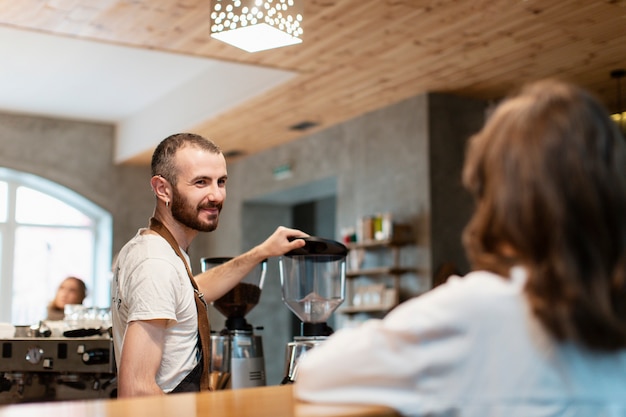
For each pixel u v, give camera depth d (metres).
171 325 2.20
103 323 3.38
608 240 1.01
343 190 8.40
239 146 9.80
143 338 2.13
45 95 9.70
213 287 2.73
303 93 7.38
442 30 5.67
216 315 10.44
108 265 10.99
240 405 1.15
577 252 1.01
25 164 10.57
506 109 1.11
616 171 1.03
